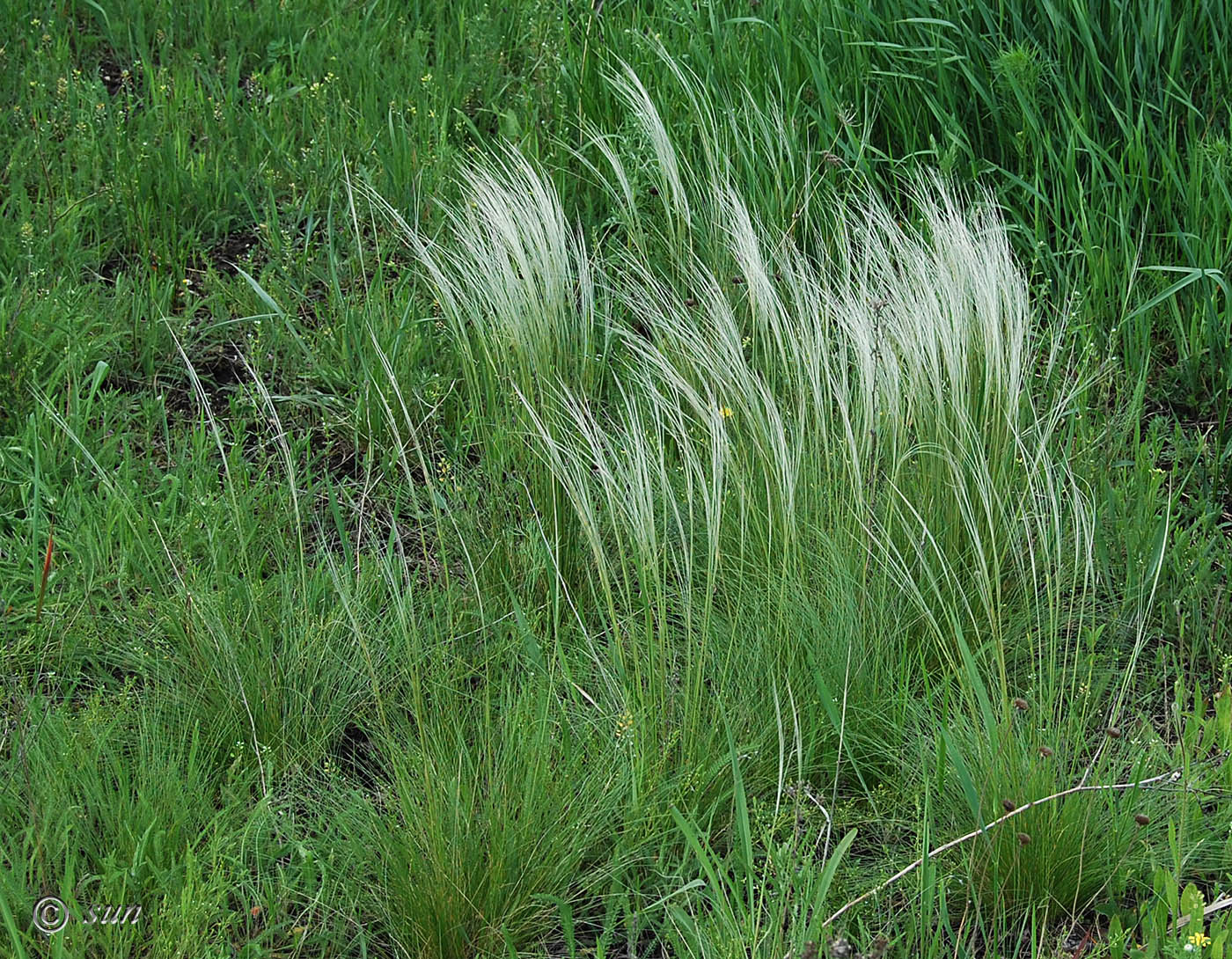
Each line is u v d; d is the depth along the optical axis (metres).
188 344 4.04
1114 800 2.60
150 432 3.69
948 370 3.29
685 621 2.91
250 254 4.32
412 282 4.25
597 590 3.25
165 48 5.41
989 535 3.15
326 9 5.79
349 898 2.49
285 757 2.83
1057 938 2.53
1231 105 4.25
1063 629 3.16
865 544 3.00
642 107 4.32
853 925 2.47
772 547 3.13
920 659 3.03
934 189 4.32
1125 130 4.15
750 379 3.25
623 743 2.67
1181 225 4.16
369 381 3.71
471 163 4.61
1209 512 3.46
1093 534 3.21
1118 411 3.71
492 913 2.45
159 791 2.59
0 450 3.45
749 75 4.71
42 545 3.27
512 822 2.49
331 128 4.91
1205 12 4.28
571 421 3.45
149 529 3.30
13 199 4.45
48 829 2.48
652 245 4.32
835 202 4.22
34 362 3.75
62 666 2.99
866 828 2.73
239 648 2.91
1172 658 3.13
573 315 3.68
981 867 2.57
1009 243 4.27
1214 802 2.73
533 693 2.85
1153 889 2.47
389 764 2.80
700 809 2.68
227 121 4.95
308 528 3.51
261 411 3.82
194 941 2.31
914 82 4.50
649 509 2.92
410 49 5.42
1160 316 4.11
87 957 2.36
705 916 2.49
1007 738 2.60
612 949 2.51
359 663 3.00
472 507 3.40
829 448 3.18
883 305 3.29
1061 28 4.31
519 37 5.55
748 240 3.54
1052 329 3.96
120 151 4.64
